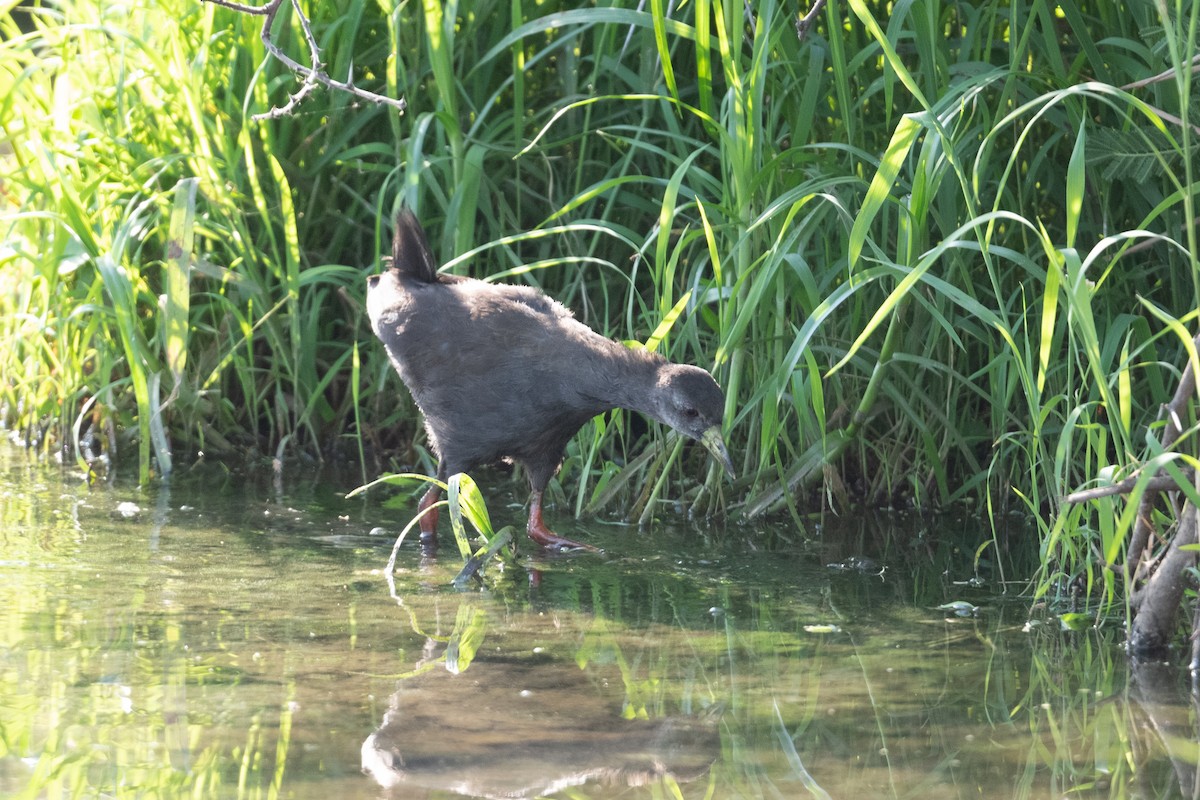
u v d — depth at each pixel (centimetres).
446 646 796
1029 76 1061
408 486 1262
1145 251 1173
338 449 1372
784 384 992
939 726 680
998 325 908
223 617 838
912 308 1194
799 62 1159
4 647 759
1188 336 732
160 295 1341
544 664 768
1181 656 806
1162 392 992
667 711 695
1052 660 796
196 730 643
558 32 1366
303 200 1363
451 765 611
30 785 574
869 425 1270
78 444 1264
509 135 1355
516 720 675
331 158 1333
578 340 1052
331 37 1288
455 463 1084
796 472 1176
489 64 1347
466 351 1052
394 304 1092
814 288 1021
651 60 1265
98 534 1033
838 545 1094
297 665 748
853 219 1077
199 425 1311
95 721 651
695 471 1268
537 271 1348
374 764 609
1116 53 1109
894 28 1048
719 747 647
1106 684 752
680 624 861
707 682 745
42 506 1114
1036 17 1189
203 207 1337
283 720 662
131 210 1301
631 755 632
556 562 1027
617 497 1230
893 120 1210
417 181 1184
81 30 1295
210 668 737
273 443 1359
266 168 1333
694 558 1046
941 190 1105
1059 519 839
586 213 1332
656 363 1048
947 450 1216
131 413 1338
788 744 653
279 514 1128
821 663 784
